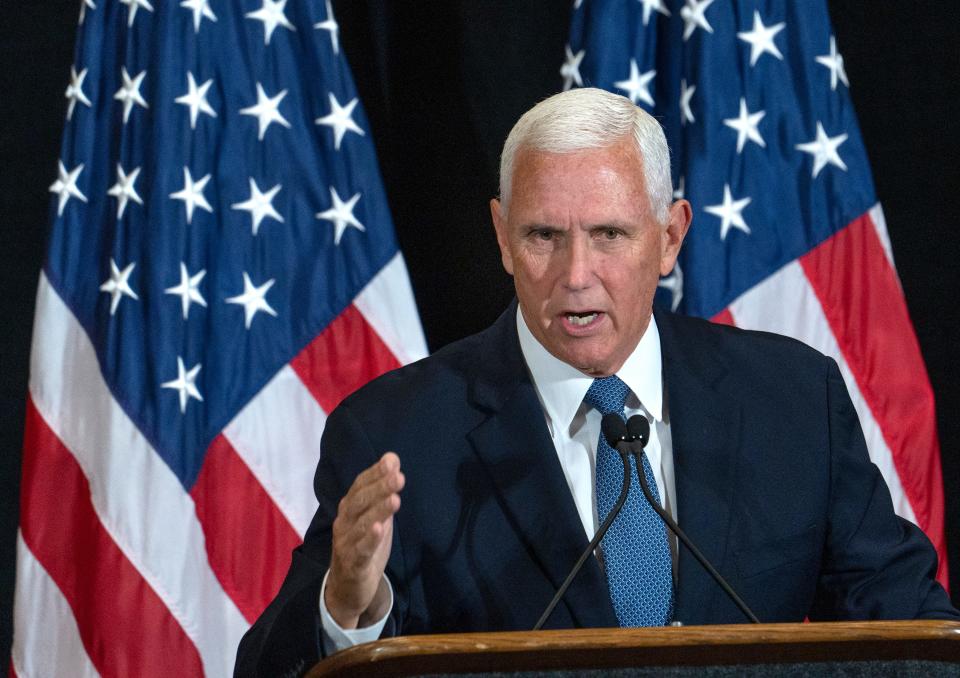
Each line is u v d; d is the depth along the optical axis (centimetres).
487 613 644
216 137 1143
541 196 627
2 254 1321
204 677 1088
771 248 1136
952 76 1337
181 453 1102
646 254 639
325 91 1166
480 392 702
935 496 1123
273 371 1123
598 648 425
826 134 1159
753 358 739
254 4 1166
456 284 1324
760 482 687
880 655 437
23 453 1170
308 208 1153
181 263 1110
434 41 1337
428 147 1332
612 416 607
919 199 1336
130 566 1087
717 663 434
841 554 699
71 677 1091
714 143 1136
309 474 1120
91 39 1166
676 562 661
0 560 1302
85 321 1130
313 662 556
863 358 1132
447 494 673
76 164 1154
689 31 1157
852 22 1347
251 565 1103
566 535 645
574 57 1192
